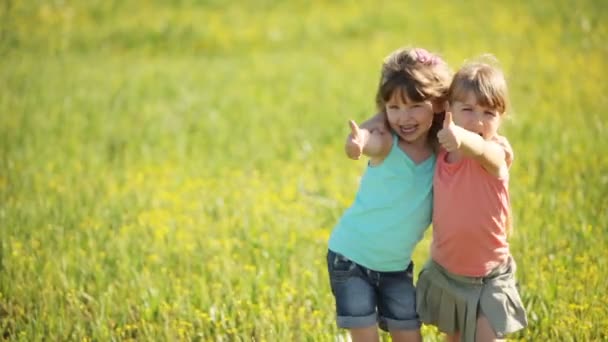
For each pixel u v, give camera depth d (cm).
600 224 1462
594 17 3366
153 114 2470
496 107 929
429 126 952
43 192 1781
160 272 1359
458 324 980
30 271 1345
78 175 1930
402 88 926
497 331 948
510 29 3322
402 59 942
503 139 962
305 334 1136
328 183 1794
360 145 905
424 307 995
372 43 3312
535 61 2845
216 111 2475
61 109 2478
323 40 3438
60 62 3177
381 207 959
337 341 1105
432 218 964
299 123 2328
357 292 968
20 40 3497
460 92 930
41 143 2167
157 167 2006
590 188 1655
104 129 2312
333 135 2181
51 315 1199
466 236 934
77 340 1155
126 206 1686
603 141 1948
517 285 1218
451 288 964
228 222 1570
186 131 2312
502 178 930
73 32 3653
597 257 1312
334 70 2964
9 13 3859
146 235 1506
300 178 1823
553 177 1747
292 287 1264
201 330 1164
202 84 2816
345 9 3912
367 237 962
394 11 3784
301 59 3147
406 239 964
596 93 2433
